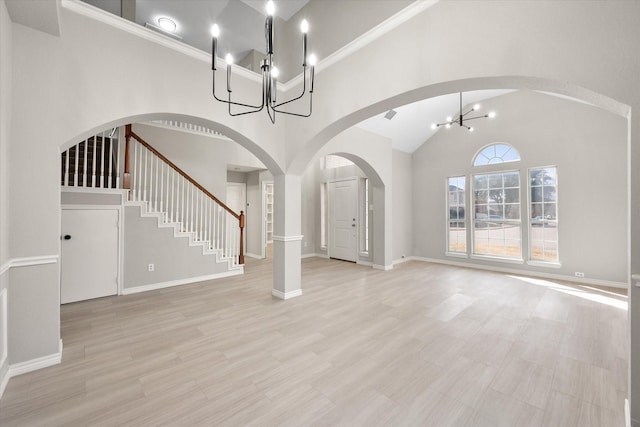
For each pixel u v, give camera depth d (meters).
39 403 1.78
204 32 5.02
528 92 5.32
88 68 2.38
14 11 1.93
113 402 1.79
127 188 4.16
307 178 7.51
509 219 5.64
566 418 1.66
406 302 3.75
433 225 6.76
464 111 6.13
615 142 4.47
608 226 4.51
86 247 3.79
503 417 1.67
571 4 1.67
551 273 5.05
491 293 4.16
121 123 2.70
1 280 1.90
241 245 5.47
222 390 1.91
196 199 5.15
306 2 3.71
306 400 1.81
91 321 3.08
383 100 2.65
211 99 3.14
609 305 3.61
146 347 2.51
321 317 3.22
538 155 5.20
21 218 2.09
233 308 3.51
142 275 4.26
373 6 3.02
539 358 2.33
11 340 2.06
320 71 3.30
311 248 7.62
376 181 5.92
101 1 4.27
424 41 2.34
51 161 2.21
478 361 2.28
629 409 1.52
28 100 2.11
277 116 3.75
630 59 1.49
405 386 1.96
